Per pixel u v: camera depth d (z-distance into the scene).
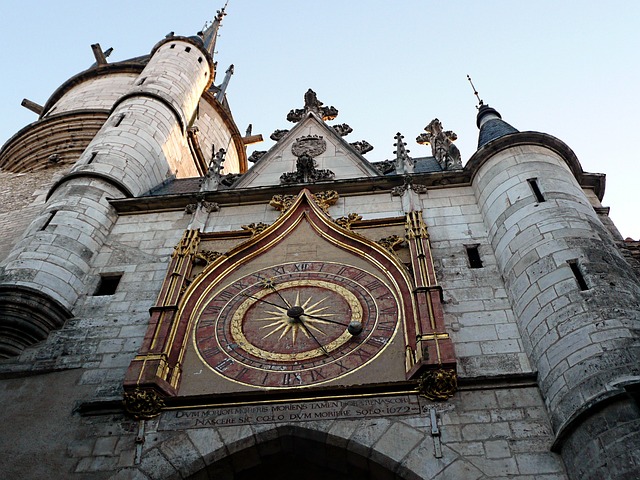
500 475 12.09
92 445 13.62
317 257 17.91
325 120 27.30
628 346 12.68
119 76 36.53
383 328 15.28
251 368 14.80
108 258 19.14
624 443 11.16
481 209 18.77
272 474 13.85
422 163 25.20
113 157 23.50
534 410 13.12
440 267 17.03
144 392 13.96
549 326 13.87
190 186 25.36
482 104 24.59
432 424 13.00
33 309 16.38
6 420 14.47
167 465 13.05
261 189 20.77
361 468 12.99
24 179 30.73
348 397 13.69
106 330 16.45
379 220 18.73
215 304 16.80
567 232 15.82
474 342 14.73
